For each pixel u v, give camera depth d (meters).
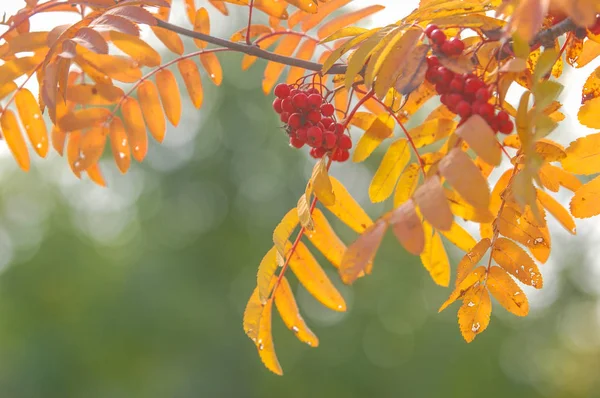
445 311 15.79
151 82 3.05
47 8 2.83
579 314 18.53
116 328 15.58
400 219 1.67
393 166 2.57
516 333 16.31
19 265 16.89
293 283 16.41
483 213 2.31
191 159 18.17
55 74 2.37
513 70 1.80
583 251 18.28
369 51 2.12
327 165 2.45
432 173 1.93
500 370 15.51
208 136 18.25
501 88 1.95
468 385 15.02
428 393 15.07
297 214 2.33
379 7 3.13
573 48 2.36
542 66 1.85
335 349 15.83
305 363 15.68
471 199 1.63
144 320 15.57
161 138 3.12
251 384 15.77
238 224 17.66
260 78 18.30
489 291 2.23
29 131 3.09
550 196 2.39
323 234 2.66
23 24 2.88
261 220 17.59
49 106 2.34
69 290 16.56
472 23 2.06
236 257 17.33
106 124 3.10
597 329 19.11
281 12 2.78
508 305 2.21
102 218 18.53
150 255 16.73
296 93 2.46
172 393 15.44
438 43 2.03
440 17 2.15
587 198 2.24
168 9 3.04
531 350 17.08
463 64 1.95
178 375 15.53
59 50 2.46
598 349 19.33
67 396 15.85
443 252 2.59
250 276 17.20
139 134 3.12
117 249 17.95
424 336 15.59
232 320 16.56
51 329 16.03
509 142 2.36
